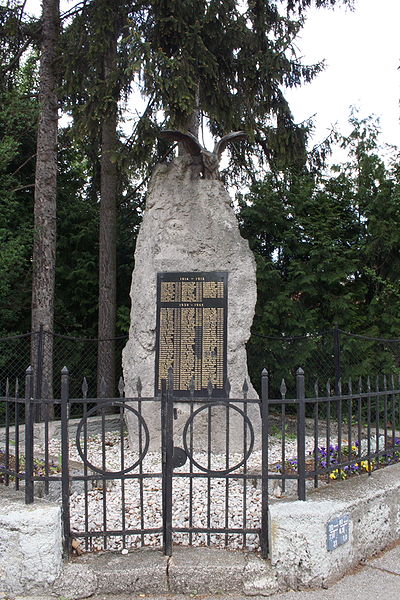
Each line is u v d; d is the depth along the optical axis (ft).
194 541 12.26
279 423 27.91
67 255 37.91
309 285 32.32
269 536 11.48
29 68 39.11
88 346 36.91
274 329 32.30
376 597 10.75
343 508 11.87
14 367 35.27
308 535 11.19
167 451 11.57
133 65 23.90
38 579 10.75
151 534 12.59
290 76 34.09
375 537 12.93
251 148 38.29
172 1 26.89
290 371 31.76
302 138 34.19
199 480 16.79
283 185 35.53
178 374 21.39
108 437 24.50
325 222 33.50
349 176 35.63
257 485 15.98
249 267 22.59
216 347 21.45
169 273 22.11
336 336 27.48
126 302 37.11
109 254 33.27
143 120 26.11
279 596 10.79
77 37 29.94
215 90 28.71
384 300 32.40
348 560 11.96
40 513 11.12
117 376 34.73
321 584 11.18
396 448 15.53
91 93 26.76
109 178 33.37
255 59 29.63
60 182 40.09
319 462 16.26
